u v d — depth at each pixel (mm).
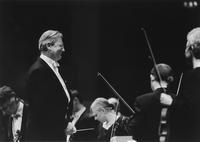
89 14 25609
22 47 26000
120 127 12883
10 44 25906
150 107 11250
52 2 25672
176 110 10734
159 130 10859
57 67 12266
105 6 25531
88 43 25594
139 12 25344
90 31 25672
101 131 13148
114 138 12164
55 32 12125
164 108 11016
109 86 13305
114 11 25594
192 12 24219
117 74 25344
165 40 24844
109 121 13047
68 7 25766
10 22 25797
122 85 25109
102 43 25703
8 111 12711
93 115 13852
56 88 11797
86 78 25234
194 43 10633
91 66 25438
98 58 25625
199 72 10492
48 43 12008
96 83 25172
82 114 15234
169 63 24688
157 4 24938
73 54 25594
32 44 26125
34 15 25953
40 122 11680
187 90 10539
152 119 11234
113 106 13320
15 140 12516
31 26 26016
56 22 25953
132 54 25438
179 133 10719
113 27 25656
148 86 24875
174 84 15617
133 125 11359
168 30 24875
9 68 25703
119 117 13016
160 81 11570
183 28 24688
